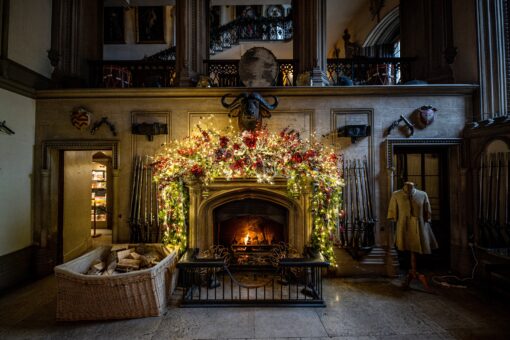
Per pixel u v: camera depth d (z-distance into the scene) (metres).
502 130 3.81
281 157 3.86
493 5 4.38
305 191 4.01
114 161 4.59
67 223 5.07
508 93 4.26
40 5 4.71
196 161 3.81
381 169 4.56
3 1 4.00
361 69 5.47
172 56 9.84
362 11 8.13
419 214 3.79
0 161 3.90
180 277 3.88
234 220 4.62
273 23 9.98
